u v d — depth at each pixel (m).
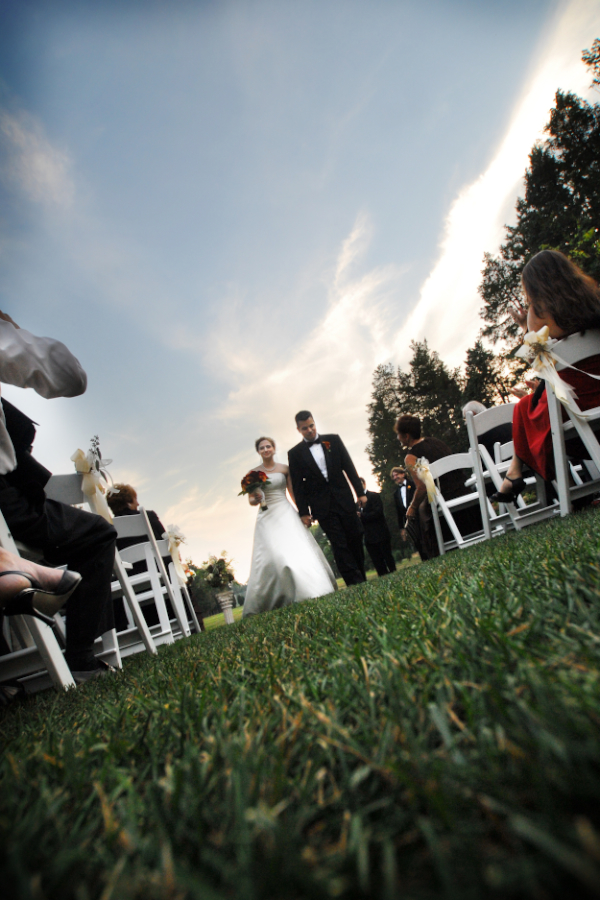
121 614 6.15
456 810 0.43
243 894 0.35
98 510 3.26
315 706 0.81
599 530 1.94
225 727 0.81
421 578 2.56
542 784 0.40
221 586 12.76
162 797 0.61
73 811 0.62
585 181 35.56
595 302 3.28
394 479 9.16
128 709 1.25
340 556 7.27
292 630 1.90
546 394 3.63
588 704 0.50
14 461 2.32
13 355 2.23
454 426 49.69
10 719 1.71
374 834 0.43
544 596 1.13
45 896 0.42
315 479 7.34
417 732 0.63
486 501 5.09
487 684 0.66
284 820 0.48
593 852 0.31
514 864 0.34
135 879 0.40
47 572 1.86
